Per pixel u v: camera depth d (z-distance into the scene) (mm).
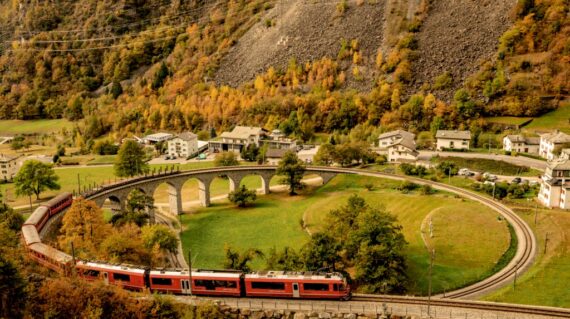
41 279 70750
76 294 65812
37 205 154250
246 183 185875
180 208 152750
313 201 155125
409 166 165625
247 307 68688
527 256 100688
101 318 64875
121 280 75125
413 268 100125
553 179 124062
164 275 73750
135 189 141250
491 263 99750
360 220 100000
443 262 102188
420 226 121000
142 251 92812
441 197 139875
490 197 136250
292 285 70938
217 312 68000
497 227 115000
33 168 159375
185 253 118375
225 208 155500
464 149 191875
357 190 158625
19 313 63125
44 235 100125
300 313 66750
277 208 151875
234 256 92688
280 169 163625
